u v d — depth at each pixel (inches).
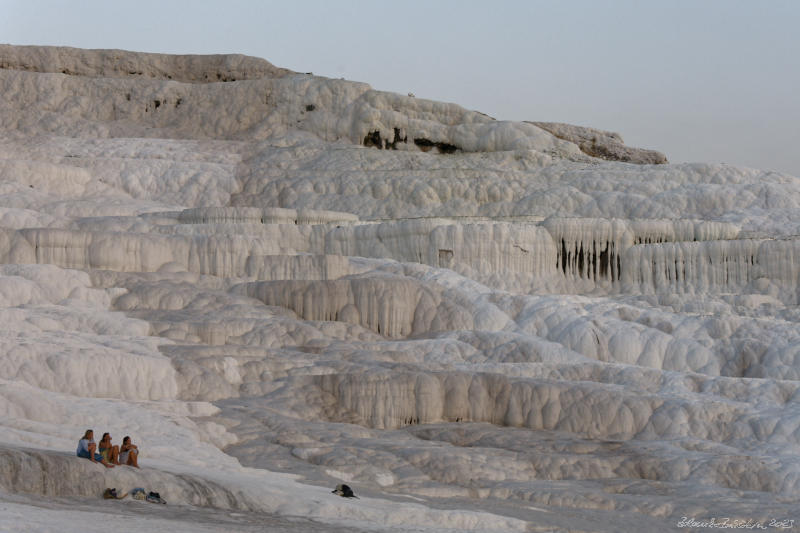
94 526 681.6
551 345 1657.2
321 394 1435.8
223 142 3021.7
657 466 1229.1
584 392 1408.7
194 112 3186.5
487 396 1437.0
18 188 2472.9
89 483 845.2
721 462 1217.4
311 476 1128.2
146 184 2719.0
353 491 1069.1
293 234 2198.6
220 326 1608.0
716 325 1683.1
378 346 1638.8
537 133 2891.2
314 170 2755.9
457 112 3031.5
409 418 1419.8
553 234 2149.4
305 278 1926.7
